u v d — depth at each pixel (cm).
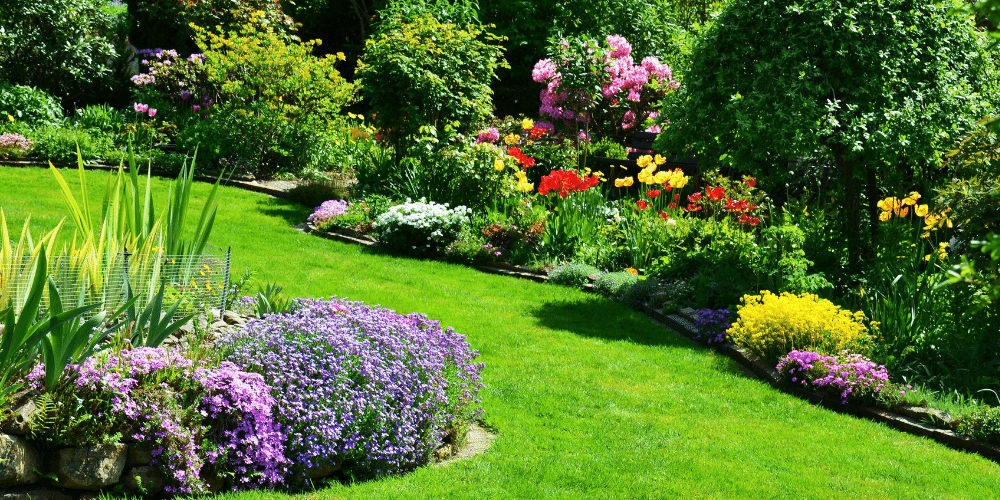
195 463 377
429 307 798
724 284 828
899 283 732
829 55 815
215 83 1631
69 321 373
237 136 1492
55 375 367
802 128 792
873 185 945
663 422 538
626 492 417
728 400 595
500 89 2492
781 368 636
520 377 616
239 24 1786
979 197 632
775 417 564
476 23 2256
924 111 843
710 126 916
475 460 454
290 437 415
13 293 432
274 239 1050
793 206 982
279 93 1534
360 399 435
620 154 1602
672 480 437
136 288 484
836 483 445
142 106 1520
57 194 1130
